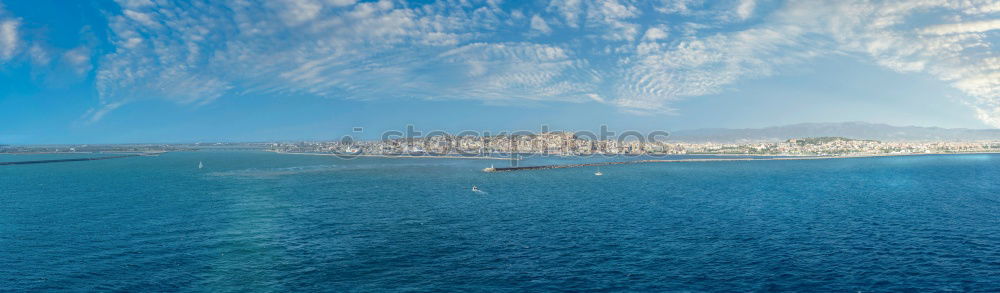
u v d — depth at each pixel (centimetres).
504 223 7556
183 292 4412
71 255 5622
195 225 7475
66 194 11875
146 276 4853
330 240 6378
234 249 5906
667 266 5147
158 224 7550
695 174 18925
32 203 10131
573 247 5950
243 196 11312
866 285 4556
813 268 5056
